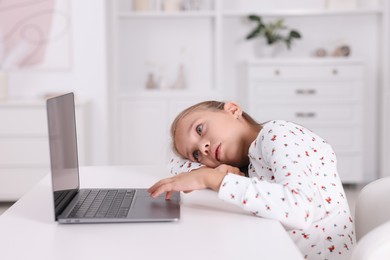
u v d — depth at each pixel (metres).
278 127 1.35
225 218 1.19
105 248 1.01
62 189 1.25
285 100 4.51
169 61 4.87
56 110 1.24
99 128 4.31
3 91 4.02
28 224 1.17
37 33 4.25
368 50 4.87
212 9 4.83
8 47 4.25
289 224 1.18
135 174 1.71
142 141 4.56
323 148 1.44
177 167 1.62
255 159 1.41
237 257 0.96
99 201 1.32
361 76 4.50
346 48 4.68
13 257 0.98
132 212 1.21
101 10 4.25
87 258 0.97
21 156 3.93
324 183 1.38
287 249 0.99
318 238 1.36
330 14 4.81
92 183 1.59
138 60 4.85
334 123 4.54
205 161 1.54
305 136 1.38
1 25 4.24
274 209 1.17
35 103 3.89
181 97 4.54
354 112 4.53
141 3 4.64
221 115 1.51
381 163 4.78
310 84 4.50
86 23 4.26
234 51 4.86
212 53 4.86
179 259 0.95
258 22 4.62
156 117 4.55
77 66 4.28
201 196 1.40
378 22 4.82
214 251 0.99
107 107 4.33
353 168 4.58
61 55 4.27
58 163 1.22
